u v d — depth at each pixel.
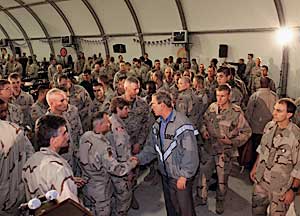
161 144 3.13
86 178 3.12
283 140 2.96
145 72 9.91
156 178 4.75
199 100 4.88
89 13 13.67
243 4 8.90
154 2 11.03
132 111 4.18
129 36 13.00
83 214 1.41
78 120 4.06
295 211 3.39
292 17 7.95
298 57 8.12
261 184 3.21
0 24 19.70
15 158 2.42
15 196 2.45
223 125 3.66
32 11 16.11
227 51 9.91
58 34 16.42
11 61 12.20
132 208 4.11
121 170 3.05
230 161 3.85
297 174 2.89
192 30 10.72
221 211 3.97
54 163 1.97
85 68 13.16
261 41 8.98
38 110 4.48
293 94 8.41
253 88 8.53
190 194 3.18
